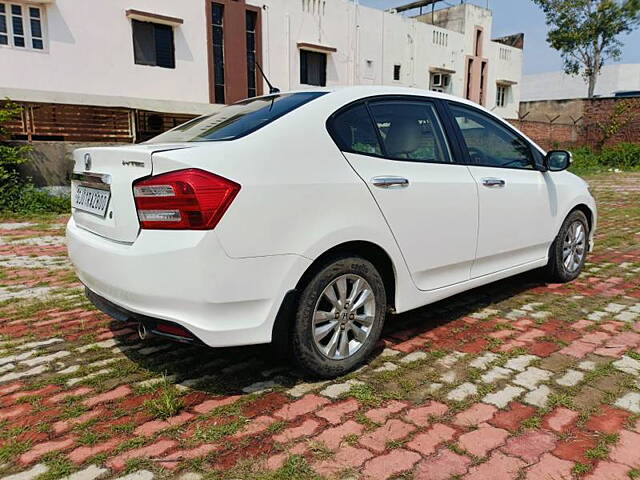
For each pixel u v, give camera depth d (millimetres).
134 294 2389
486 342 3271
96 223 2719
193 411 2461
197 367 2945
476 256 3572
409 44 22125
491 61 26703
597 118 26438
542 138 26828
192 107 15148
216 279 2287
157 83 15117
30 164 10672
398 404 2516
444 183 3254
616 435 2238
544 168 4223
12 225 8648
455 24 25078
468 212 3428
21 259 5902
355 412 2443
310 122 2721
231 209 2303
